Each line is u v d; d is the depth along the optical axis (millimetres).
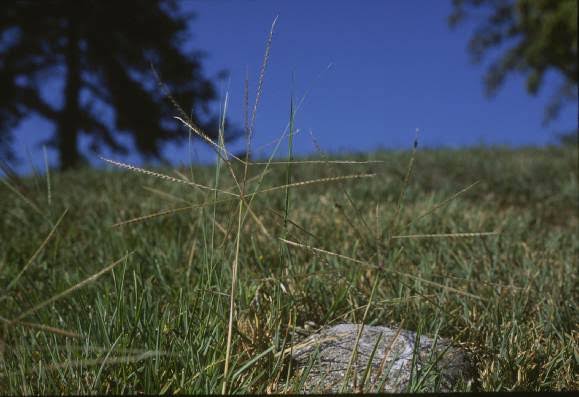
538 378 2004
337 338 2002
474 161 7773
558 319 2480
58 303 2422
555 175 7066
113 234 3520
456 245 3541
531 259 3328
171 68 14969
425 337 2092
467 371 1948
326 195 4922
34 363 1851
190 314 2041
